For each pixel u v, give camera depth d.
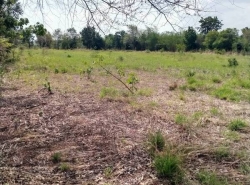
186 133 5.64
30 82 10.73
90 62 19.30
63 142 5.12
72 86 10.36
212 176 3.91
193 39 35.62
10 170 4.12
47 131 5.64
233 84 11.68
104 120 6.32
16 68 11.70
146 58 25.70
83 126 5.90
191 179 3.94
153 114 6.89
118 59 22.64
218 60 25.16
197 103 8.38
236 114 7.32
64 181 3.90
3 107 7.26
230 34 37.03
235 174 4.12
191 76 13.66
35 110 7.05
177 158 4.15
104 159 4.48
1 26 6.89
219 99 9.11
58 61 19.47
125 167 4.24
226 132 5.77
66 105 7.57
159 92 9.90
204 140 5.32
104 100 8.22
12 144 5.00
